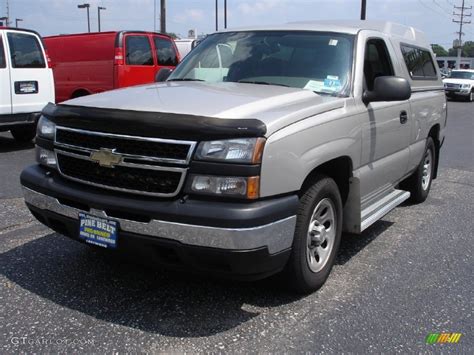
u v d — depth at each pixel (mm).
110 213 3346
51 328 3305
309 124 3523
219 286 3959
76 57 11852
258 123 3133
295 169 3348
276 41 4738
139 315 3494
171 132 3145
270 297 3807
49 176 3742
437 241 5246
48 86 9828
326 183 3779
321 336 3309
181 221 3098
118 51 11008
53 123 3746
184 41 16469
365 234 5422
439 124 6750
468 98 28984
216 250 3082
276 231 3225
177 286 3945
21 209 5836
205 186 3102
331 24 5008
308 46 4574
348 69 4348
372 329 3416
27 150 9828
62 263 4320
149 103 3500
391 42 5285
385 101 4426
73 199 3479
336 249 4102
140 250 3318
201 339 3225
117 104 3523
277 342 3219
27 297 3709
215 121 3113
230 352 3096
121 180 3322
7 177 7449
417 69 6020
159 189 3203
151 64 11797
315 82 4273
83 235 3494
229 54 4832
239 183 3076
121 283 3971
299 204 3562
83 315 3479
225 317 3504
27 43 9469
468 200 7023
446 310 3725
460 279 4285
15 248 4641
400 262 4633
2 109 9094
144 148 3236
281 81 4355
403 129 5262
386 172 4965
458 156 10711
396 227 5695
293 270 3604
